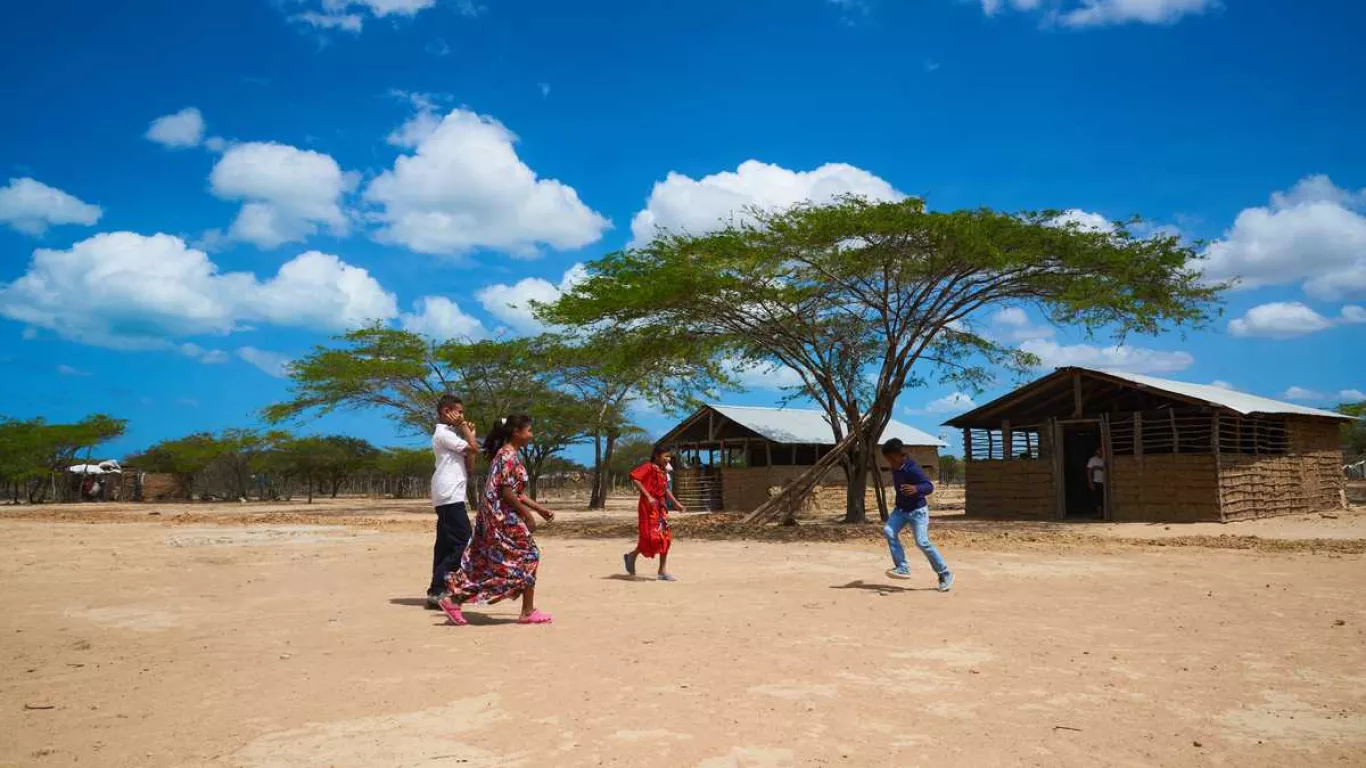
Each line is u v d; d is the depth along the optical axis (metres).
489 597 7.82
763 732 4.54
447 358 38.97
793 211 21.19
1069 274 21.47
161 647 6.92
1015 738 4.48
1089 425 27.58
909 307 23.28
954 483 79.06
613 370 26.94
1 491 68.81
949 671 5.95
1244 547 15.94
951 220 19.56
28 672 6.01
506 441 8.02
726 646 6.79
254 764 4.05
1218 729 4.66
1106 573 11.94
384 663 6.21
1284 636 7.28
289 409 38.66
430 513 38.84
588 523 26.58
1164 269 20.78
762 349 25.23
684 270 20.64
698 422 40.91
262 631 7.64
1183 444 25.33
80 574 12.44
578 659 6.31
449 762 4.07
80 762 4.08
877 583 10.98
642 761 4.09
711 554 15.47
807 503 34.94
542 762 4.07
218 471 62.06
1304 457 27.45
